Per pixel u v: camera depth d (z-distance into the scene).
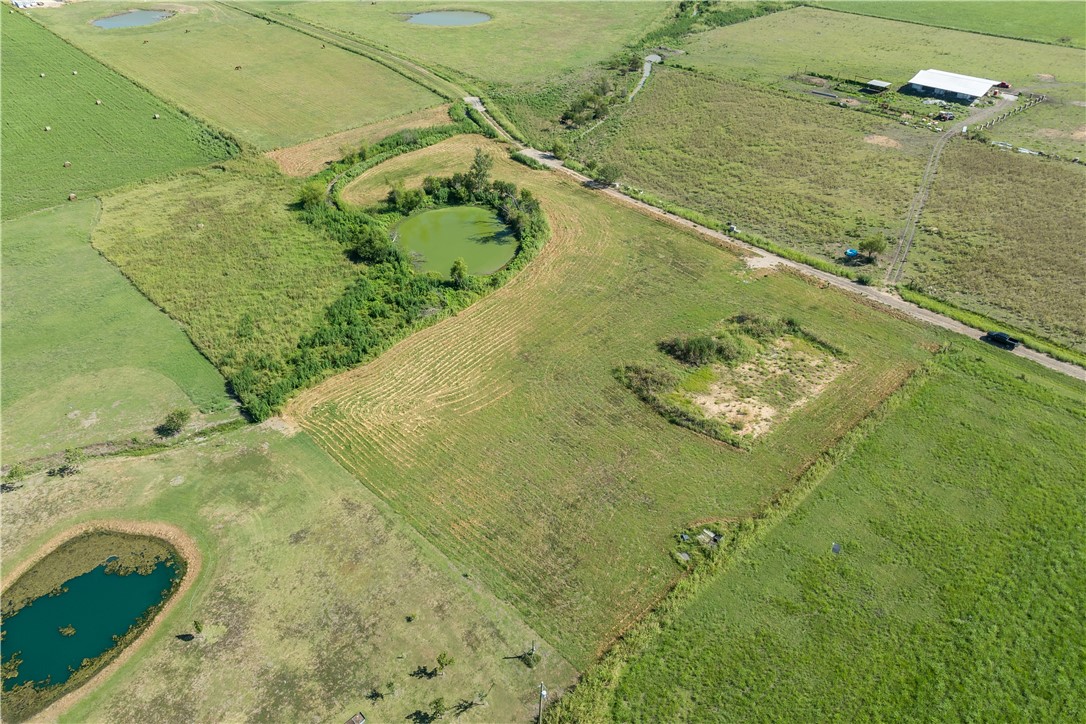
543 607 42.28
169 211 85.00
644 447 53.19
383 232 79.81
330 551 45.56
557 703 37.06
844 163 96.88
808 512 47.56
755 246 79.00
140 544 46.31
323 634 40.81
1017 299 68.75
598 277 73.75
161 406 57.16
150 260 75.38
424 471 51.44
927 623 40.84
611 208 87.44
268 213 84.50
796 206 87.31
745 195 90.44
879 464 51.00
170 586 43.78
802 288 71.38
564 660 39.47
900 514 47.31
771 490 49.56
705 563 44.19
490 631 40.88
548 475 50.94
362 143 100.94
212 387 59.25
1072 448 51.78
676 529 46.88
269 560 45.03
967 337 63.72
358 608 42.19
